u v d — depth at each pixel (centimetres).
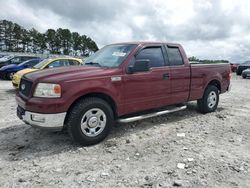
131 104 532
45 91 442
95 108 475
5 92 1148
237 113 738
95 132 482
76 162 413
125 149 464
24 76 508
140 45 557
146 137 526
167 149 463
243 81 1916
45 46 9575
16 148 470
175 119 660
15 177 366
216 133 554
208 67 699
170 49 615
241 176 367
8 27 9219
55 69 511
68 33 9719
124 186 342
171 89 602
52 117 436
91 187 340
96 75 479
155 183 348
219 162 409
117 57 544
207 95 708
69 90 445
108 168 392
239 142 500
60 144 488
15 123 623
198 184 345
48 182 353
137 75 532
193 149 462
